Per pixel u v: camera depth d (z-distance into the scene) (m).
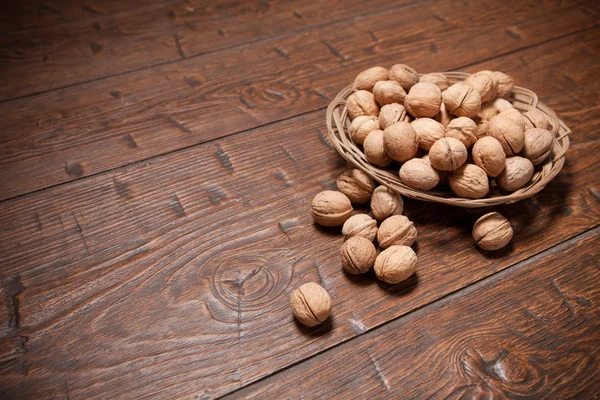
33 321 0.65
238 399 0.59
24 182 0.78
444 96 0.72
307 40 1.01
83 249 0.71
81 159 0.81
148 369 0.61
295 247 0.71
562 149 0.70
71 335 0.64
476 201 0.65
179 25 1.04
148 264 0.69
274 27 1.04
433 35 1.02
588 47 0.98
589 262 0.69
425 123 0.70
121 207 0.75
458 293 0.66
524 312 0.65
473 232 0.69
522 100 0.79
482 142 0.68
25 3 1.08
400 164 0.73
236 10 1.07
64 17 1.05
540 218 0.73
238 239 0.72
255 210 0.75
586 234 0.71
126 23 1.04
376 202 0.70
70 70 0.95
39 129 0.85
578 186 0.76
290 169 0.79
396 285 0.67
